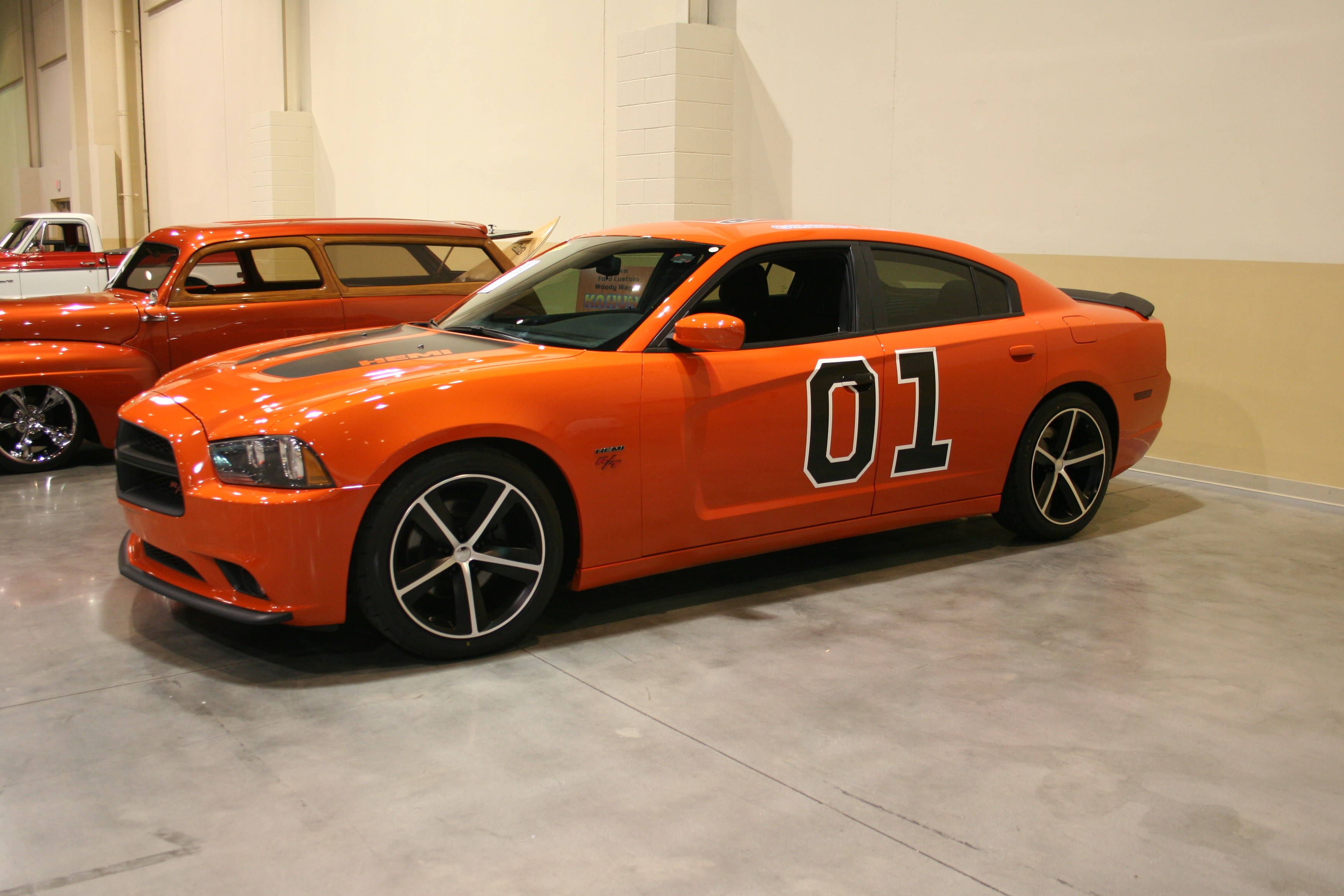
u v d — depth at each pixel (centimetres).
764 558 399
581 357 305
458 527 286
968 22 613
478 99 1001
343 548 269
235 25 1421
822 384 339
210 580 280
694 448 318
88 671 285
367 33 1157
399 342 333
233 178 1495
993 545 420
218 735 248
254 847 201
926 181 649
